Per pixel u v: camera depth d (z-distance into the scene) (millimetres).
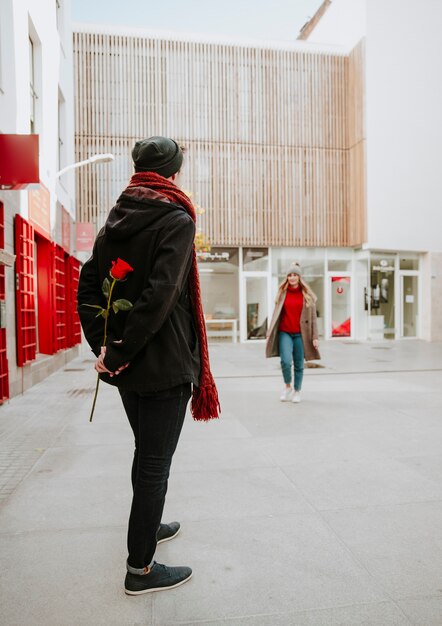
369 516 3072
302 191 19047
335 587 2293
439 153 19391
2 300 6469
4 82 7059
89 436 5070
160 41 18094
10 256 5355
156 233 2086
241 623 2031
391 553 2609
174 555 2598
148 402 2148
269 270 19453
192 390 2336
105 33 17766
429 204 19375
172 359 2098
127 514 3133
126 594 2232
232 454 4395
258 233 18719
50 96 10438
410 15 18875
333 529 2893
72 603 2178
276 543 2725
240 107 18625
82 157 17609
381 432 5164
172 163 2291
